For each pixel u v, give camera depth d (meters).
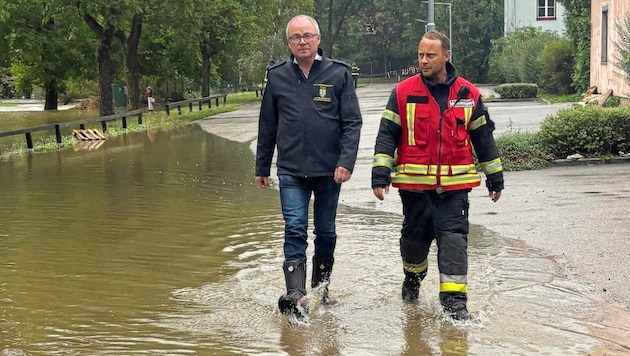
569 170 12.59
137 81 36.44
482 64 65.31
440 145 5.51
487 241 7.81
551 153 13.30
